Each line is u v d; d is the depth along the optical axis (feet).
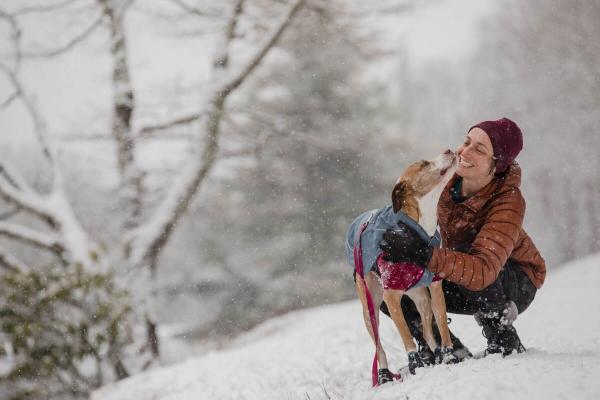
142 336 41.42
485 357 13.35
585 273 44.16
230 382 21.86
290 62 78.23
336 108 77.87
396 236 13.21
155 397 22.89
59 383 34.94
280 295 79.87
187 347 53.11
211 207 80.48
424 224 13.70
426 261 13.05
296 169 77.87
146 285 44.06
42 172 53.26
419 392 11.71
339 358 22.04
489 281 13.21
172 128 48.80
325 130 75.36
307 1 50.70
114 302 36.40
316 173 78.84
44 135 48.42
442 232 14.78
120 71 48.14
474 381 11.21
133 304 41.45
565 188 117.39
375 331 14.32
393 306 13.78
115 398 24.17
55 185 47.19
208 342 65.26
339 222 79.15
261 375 21.93
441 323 13.94
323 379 19.34
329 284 77.56
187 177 47.80
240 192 80.89
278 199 80.59
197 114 48.65
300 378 20.36
